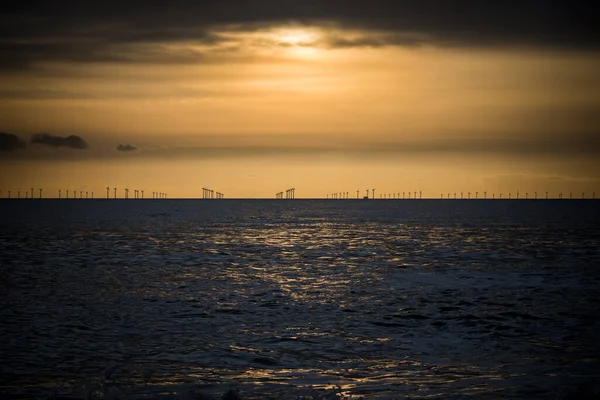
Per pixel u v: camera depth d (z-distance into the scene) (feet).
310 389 372.58
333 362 437.58
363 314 623.36
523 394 360.69
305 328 555.28
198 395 358.64
